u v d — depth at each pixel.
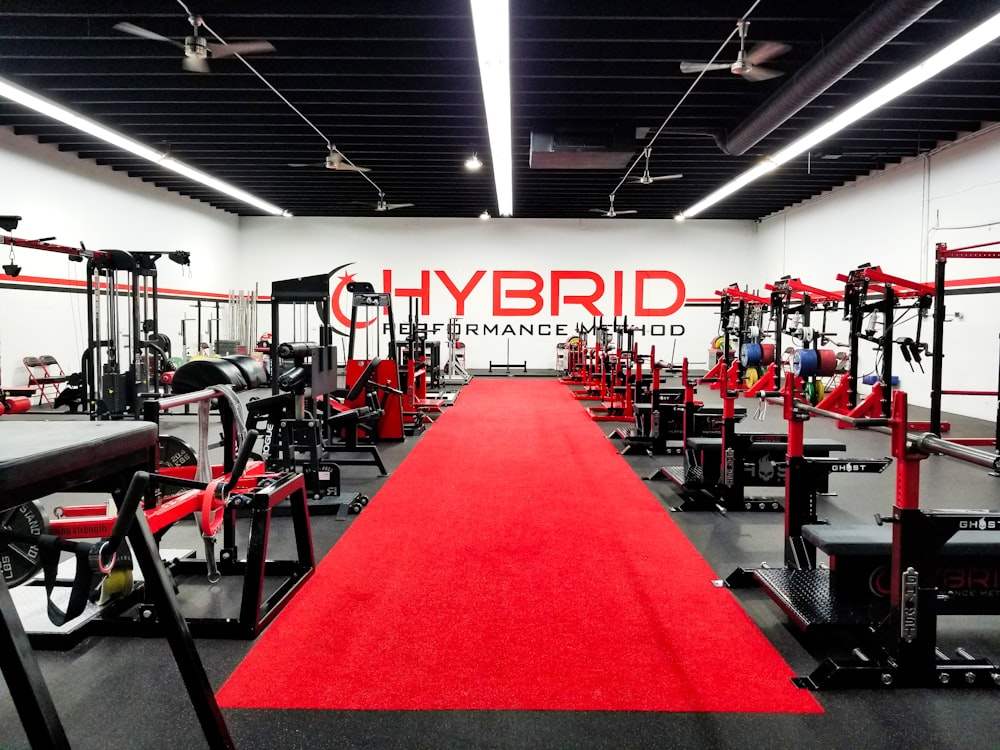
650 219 14.91
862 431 7.09
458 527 3.73
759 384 8.01
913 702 2.04
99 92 6.79
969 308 8.05
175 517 2.90
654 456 5.85
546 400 9.98
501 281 15.12
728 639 2.43
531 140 7.48
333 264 14.99
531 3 4.82
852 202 10.80
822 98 6.83
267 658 2.28
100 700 2.04
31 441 1.27
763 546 3.48
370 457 5.77
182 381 4.18
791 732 1.88
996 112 7.30
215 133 8.12
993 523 2.08
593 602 2.74
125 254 4.62
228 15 4.86
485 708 1.99
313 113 7.27
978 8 4.54
